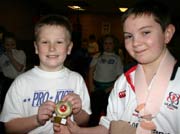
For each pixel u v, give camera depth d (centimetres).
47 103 135
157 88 109
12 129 140
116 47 485
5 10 754
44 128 145
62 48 150
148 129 109
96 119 330
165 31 110
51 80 155
